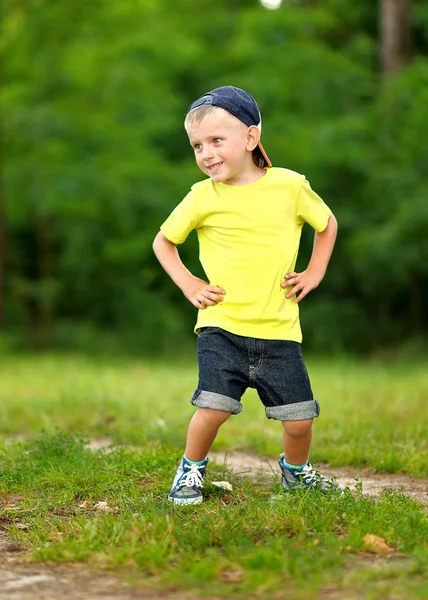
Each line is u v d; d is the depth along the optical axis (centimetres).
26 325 3319
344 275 3169
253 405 1187
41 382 1505
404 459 797
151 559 471
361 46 3272
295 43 3166
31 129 2822
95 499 633
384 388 1401
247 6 3862
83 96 3044
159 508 590
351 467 809
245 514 558
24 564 484
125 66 3044
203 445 616
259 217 608
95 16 3000
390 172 2955
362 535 509
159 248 639
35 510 600
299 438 623
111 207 2952
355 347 3192
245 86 3092
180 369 2030
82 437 874
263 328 607
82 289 3303
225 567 461
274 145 3036
